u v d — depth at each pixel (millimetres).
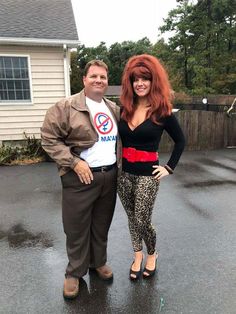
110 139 2404
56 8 9641
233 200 4785
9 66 8023
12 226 3865
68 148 2277
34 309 2367
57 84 8445
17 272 2850
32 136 8375
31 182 5812
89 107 2314
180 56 26781
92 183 2367
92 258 2689
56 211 4355
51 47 8188
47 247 3318
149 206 2551
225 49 24188
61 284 2672
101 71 2264
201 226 3811
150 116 2385
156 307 2385
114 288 2602
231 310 2355
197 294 2533
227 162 7430
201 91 23109
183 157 7996
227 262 3002
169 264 2957
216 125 9188
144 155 2449
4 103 8086
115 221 3922
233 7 23047
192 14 24297
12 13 8898
